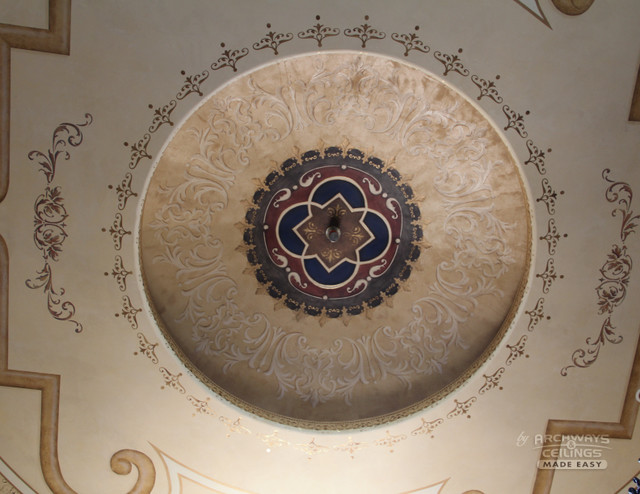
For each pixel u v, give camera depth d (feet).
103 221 21.15
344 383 25.66
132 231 21.34
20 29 18.92
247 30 19.10
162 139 20.35
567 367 23.02
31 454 23.38
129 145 20.38
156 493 24.64
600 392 23.12
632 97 19.70
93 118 20.04
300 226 24.50
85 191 20.79
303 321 25.44
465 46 19.27
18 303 21.68
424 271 24.80
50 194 20.71
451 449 24.57
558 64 19.39
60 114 19.95
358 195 24.14
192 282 24.36
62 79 19.58
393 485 25.17
